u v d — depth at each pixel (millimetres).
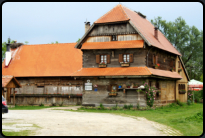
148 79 30641
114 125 17547
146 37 31328
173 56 40594
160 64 35438
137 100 30828
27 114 23938
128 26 32094
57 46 43875
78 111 28828
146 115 24797
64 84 39344
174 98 39719
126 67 31859
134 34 31875
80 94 38500
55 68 40406
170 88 38219
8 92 40844
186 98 44969
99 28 33469
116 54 32656
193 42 56844
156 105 32406
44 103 39531
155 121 20453
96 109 31000
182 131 15766
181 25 57625
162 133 14914
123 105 31281
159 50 35188
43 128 15719
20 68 41719
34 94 40094
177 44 57469
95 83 32719
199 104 41562
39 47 44406
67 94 39000
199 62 57656
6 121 18531
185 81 44688
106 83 32219
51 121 18984
